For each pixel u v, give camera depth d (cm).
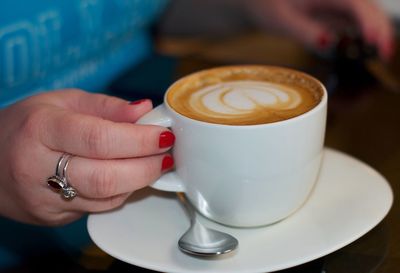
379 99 62
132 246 41
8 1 61
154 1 87
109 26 76
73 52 71
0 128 47
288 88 47
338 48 71
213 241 41
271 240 42
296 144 41
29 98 49
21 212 50
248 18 92
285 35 85
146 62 74
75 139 42
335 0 81
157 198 47
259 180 41
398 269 41
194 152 42
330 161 49
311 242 41
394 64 71
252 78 50
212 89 48
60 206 47
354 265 41
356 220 42
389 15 90
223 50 83
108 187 43
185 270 39
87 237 51
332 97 63
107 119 46
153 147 42
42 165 45
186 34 96
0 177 48
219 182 42
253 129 40
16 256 52
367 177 46
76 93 49
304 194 43
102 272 45
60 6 67
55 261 49
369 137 56
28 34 64
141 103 45
